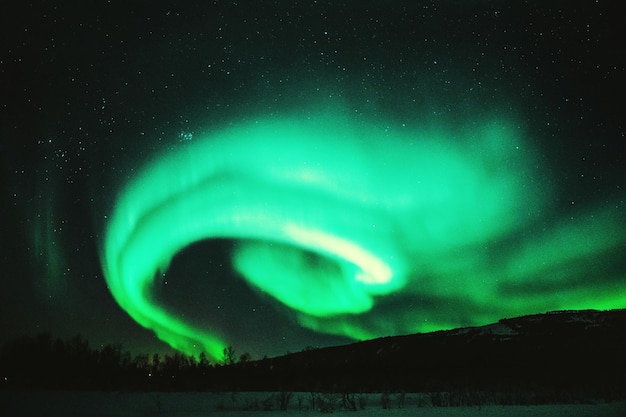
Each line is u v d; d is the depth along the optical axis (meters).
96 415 12.13
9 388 20.30
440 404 14.84
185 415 12.70
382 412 12.57
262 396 17.33
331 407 13.69
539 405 13.88
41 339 33.47
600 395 17.92
